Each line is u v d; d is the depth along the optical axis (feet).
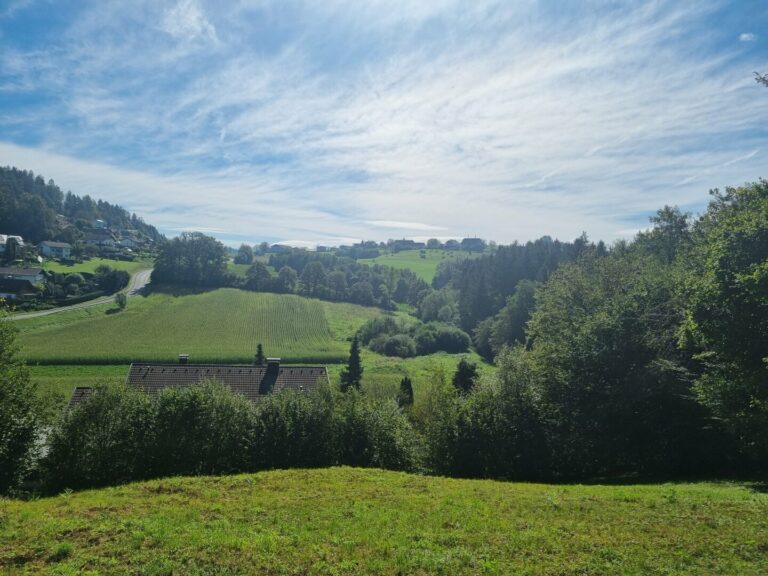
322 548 33.55
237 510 42.93
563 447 78.74
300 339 327.06
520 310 266.98
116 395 70.13
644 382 76.13
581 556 32.48
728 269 59.06
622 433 78.74
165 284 416.05
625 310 83.51
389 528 37.91
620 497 47.44
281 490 51.75
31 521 37.93
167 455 67.21
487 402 80.28
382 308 458.50
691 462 73.20
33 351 248.11
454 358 289.74
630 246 164.66
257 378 125.08
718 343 59.67
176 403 69.46
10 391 65.82
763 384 54.95
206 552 32.32
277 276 451.53
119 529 36.09
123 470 65.77
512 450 75.82
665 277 92.53
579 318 95.09
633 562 31.42
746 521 38.11
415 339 327.67
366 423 78.07
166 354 261.85
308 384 124.06
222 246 446.60
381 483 56.18
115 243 628.28
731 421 60.23
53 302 345.72
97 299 370.32
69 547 31.99
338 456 76.18
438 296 409.08
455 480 60.80
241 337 318.24
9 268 392.68
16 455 63.31
